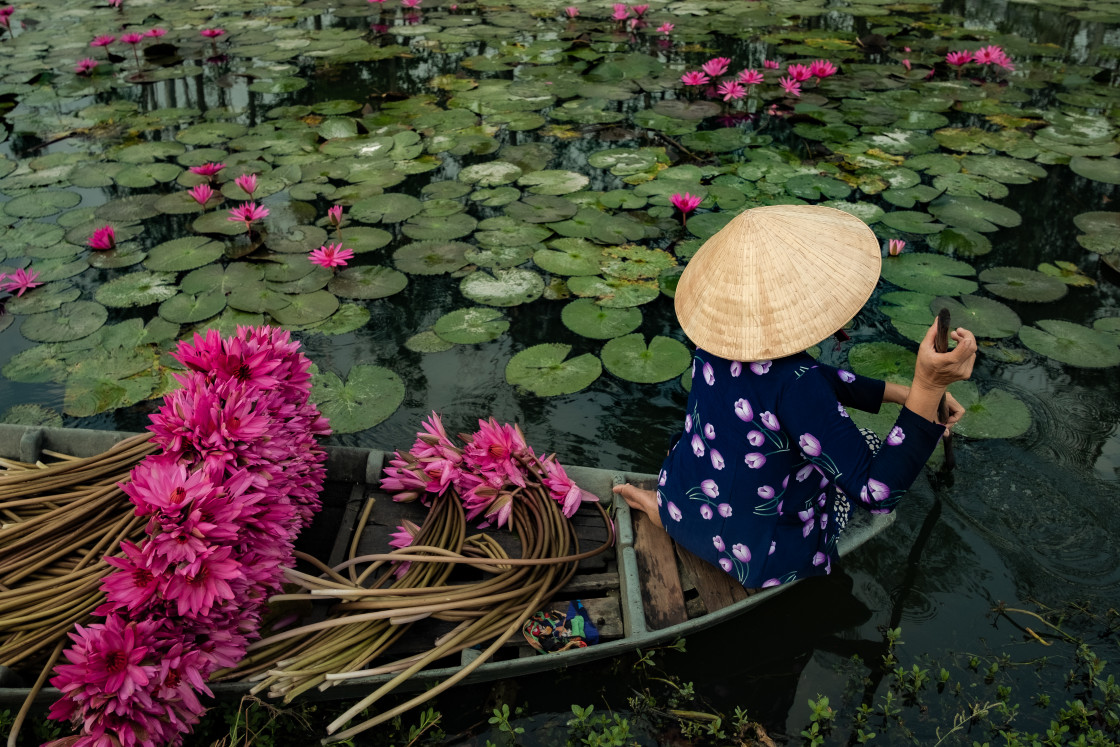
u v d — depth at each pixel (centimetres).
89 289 308
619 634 177
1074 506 213
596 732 168
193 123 470
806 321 143
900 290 300
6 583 173
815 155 416
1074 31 638
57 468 197
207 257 324
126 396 252
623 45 606
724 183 383
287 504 178
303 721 169
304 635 171
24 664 163
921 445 139
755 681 177
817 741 162
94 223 356
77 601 167
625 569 186
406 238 341
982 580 196
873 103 486
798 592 196
